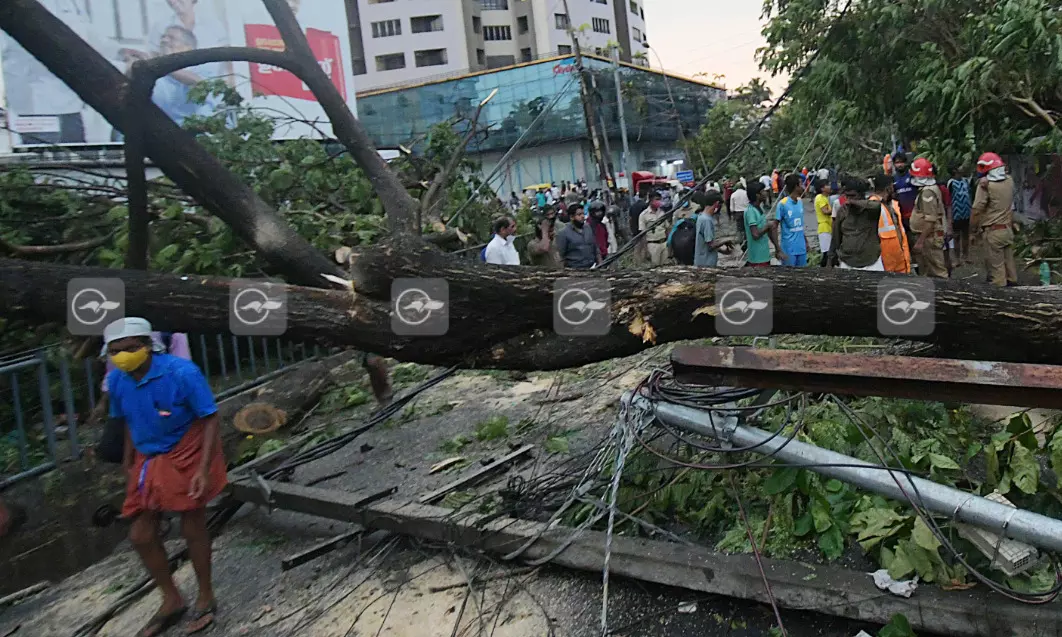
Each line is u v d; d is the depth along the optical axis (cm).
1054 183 914
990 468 304
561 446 465
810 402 392
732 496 352
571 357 347
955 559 268
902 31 849
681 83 3023
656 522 362
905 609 259
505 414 563
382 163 446
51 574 426
